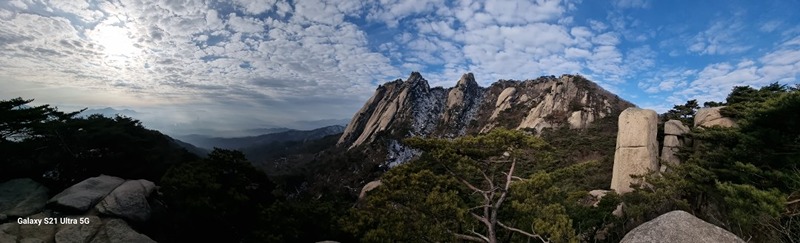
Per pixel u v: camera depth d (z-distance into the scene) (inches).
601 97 4008.4
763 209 530.9
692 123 1438.2
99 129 1070.4
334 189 2869.1
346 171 3681.1
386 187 595.8
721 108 1178.0
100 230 614.5
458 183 628.1
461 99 5679.1
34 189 737.0
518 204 559.5
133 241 605.3
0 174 810.2
